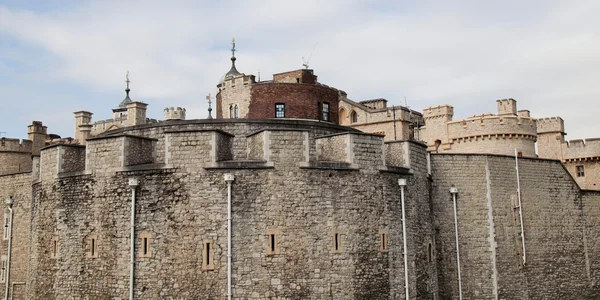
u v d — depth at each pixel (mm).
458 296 33594
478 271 34281
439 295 33094
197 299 25328
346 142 27500
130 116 58781
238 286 25359
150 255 25922
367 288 26906
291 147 26422
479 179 35031
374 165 27953
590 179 56906
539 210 37094
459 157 34906
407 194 29391
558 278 37156
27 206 39844
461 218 34438
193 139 26281
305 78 44375
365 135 27906
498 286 34469
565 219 38219
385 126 61531
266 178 26078
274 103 37281
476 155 35188
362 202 27344
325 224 26391
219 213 25703
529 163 37188
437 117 57688
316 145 28422
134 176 26672
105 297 26422
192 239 25688
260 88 37531
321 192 26547
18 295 39031
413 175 30062
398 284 28000
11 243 39812
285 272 25656
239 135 28500
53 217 28656
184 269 25562
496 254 34688
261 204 25906
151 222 26125
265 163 26078
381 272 27438
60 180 28641
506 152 52969
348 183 27156
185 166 26141
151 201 26250
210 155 26078
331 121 38625
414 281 28844
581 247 38656
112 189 26984
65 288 27656
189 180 26031
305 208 26203
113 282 26328
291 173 26266
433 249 31281
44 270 28719
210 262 25453
